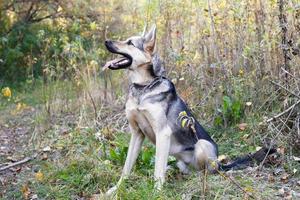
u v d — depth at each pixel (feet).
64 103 18.10
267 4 14.67
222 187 11.03
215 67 14.82
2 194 12.17
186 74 15.89
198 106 15.11
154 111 11.48
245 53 14.32
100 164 12.55
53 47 22.70
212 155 12.00
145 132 11.96
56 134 15.67
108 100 17.38
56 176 12.60
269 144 13.09
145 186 11.32
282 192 10.96
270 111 14.17
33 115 18.52
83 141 14.58
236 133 13.99
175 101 11.86
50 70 20.08
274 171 11.93
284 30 13.52
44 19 27.58
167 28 16.55
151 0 17.01
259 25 14.71
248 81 14.64
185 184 11.40
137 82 11.67
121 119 16.03
